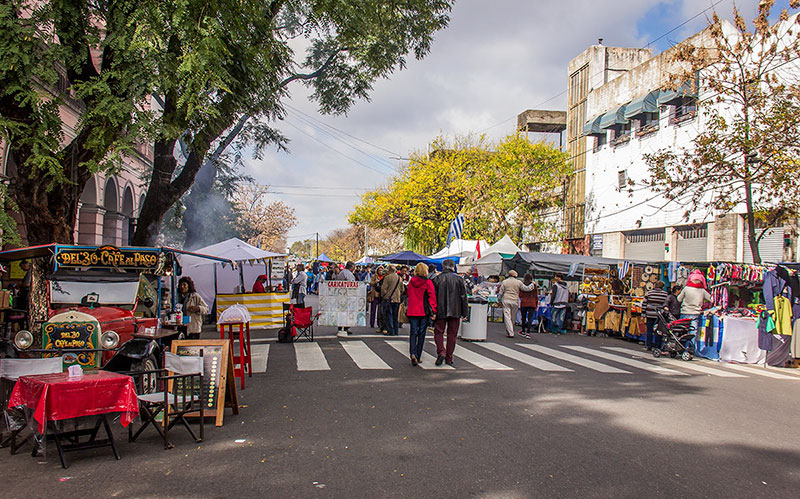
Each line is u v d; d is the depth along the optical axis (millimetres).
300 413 7023
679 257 24484
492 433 6191
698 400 8289
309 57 19016
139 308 8930
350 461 5230
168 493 4445
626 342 16609
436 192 39938
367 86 18969
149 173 28078
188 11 9148
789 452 5844
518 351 12852
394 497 4387
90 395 5215
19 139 9289
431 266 28062
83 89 9188
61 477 4832
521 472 4973
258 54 11523
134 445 5812
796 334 12781
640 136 27312
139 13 8906
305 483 4664
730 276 14320
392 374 9680
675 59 17812
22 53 8641
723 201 17438
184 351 6793
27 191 9914
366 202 48031
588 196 32344
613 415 7137
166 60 9109
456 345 13445
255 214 57250
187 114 9320
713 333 13430
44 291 9406
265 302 16859
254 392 8227
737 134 16984
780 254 19625
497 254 23812
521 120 46594
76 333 6895
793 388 9820
